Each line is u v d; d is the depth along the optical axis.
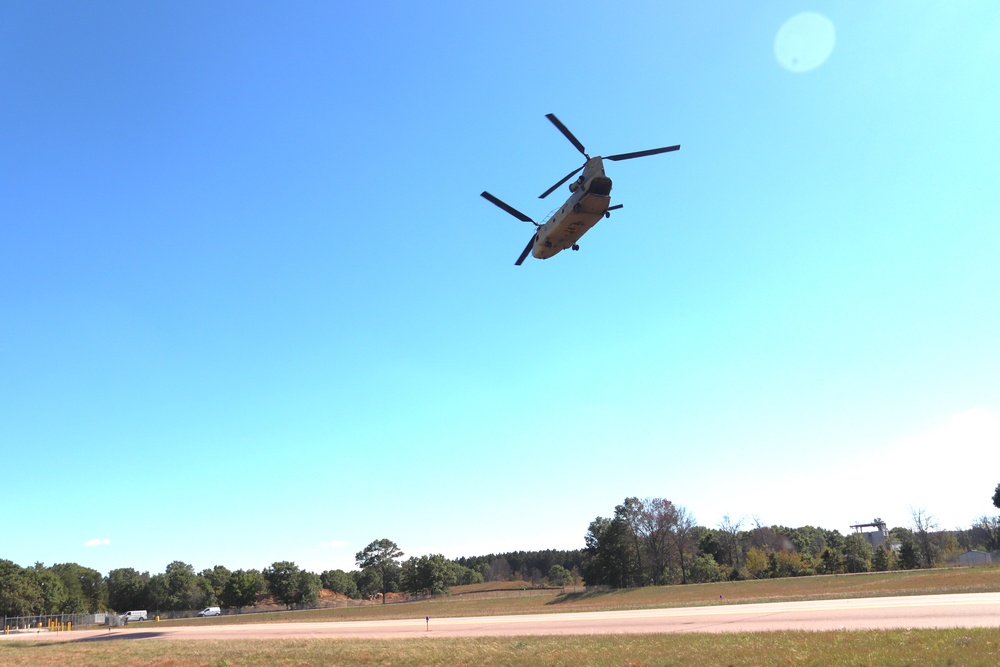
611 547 103.25
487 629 37.31
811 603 38.56
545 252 27.62
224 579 144.75
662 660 19.47
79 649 39.19
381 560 142.25
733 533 118.62
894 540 123.88
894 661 16.05
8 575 101.12
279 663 26.28
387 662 24.55
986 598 31.84
